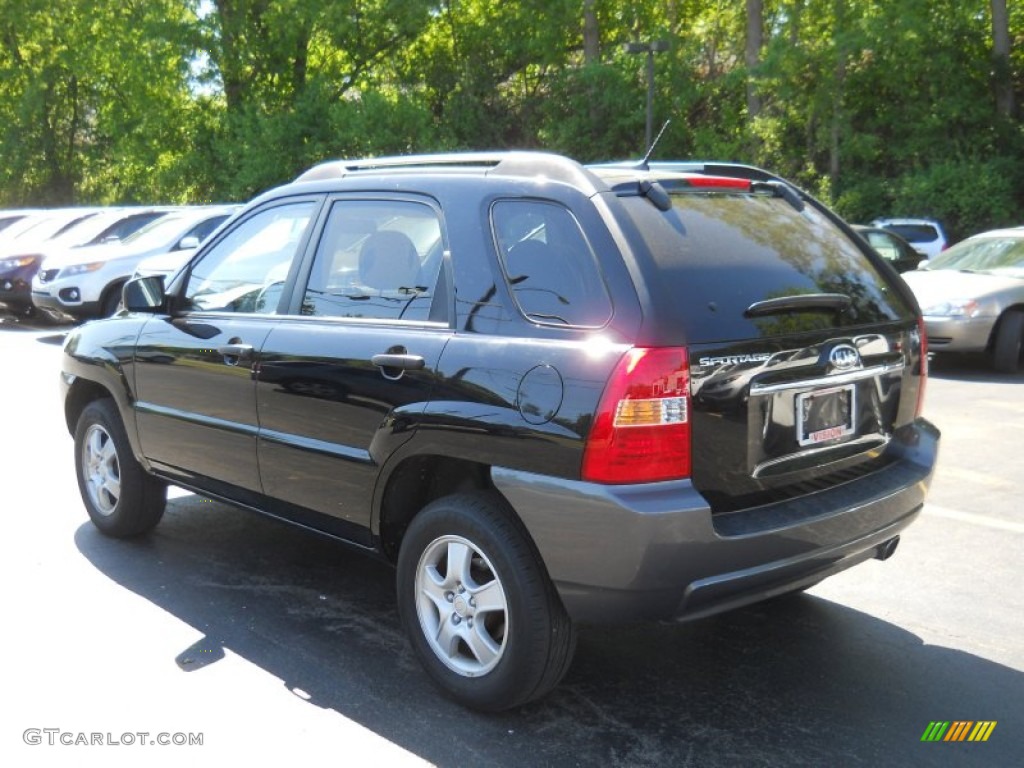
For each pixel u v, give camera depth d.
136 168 37.22
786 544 3.32
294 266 4.38
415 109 33.81
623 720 3.55
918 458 4.00
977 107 30.19
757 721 3.54
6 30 39.56
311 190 4.44
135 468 5.27
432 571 3.70
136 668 3.94
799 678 3.88
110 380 5.19
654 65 33.22
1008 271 11.62
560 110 34.78
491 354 3.45
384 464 3.76
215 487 4.72
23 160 41.00
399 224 3.99
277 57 34.94
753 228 3.74
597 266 3.31
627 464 3.11
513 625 3.39
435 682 3.69
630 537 3.09
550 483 3.22
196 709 3.62
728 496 3.30
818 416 3.56
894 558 5.21
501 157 3.82
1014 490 6.45
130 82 35.59
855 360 3.67
